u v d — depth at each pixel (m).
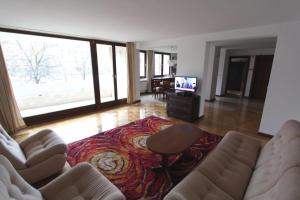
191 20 2.75
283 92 2.98
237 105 5.82
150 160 2.45
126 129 3.57
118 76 5.65
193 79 3.99
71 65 5.23
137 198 1.78
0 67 3.10
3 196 0.82
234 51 7.66
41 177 1.81
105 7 2.15
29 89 4.47
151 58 7.86
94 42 4.67
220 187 1.34
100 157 2.52
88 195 1.29
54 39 4.21
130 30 3.56
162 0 1.92
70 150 2.69
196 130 2.52
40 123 3.88
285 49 2.86
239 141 2.09
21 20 2.80
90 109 4.93
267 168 1.43
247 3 1.99
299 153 1.18
